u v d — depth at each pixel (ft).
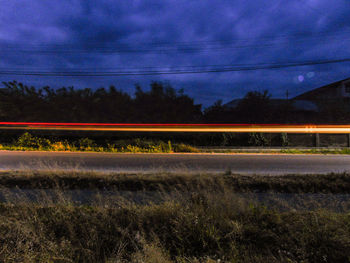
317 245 10.27
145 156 38.86
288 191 18.21
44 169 25.20
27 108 69.36
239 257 9.54
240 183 19.38
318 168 29.09
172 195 16.14
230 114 68.95
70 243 10.39
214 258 9.49
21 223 11.28
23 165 29.48
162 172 24.06
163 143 50.98
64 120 69.31
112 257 9.35
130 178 20.90
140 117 69.26
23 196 16.46
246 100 69.51
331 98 73.92
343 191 17.90
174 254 10.00
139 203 15.25
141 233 11.02
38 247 10.06
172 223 11.87
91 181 20.12
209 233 10.99
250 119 67.77
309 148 52.06
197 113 70.28
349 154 43.88
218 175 21.97
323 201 15.30
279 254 9.59
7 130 62.90
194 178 20.52
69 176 21.17
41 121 69.10
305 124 65.46
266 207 14.06
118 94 70.23
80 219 12.36
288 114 67.97
